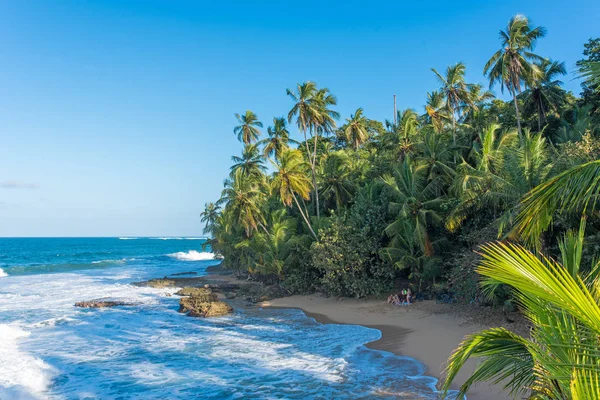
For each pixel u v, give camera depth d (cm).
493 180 1995
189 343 2019
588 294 337
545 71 3344
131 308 3091
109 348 1938
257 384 1435
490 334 525
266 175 5094
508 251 392
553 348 433
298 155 3703
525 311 528
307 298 3328
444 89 3625
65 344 2019
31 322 2550
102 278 5425
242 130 5528
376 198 3272
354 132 4828
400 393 1313
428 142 3095
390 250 2839
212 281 4928
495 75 3045
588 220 1519
